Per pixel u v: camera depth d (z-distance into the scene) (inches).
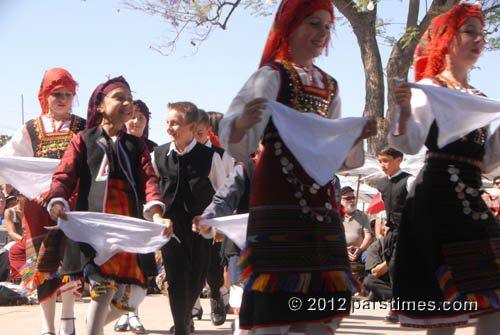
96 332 141.1
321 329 112.2
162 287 276.4
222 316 226.5
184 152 181.5
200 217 145.0
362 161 120.7
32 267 174.7
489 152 127.0
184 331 172.4
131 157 150.3
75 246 145.5
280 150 109.0
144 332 213.6
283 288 104.6
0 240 445.7
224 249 189.6
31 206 175.9
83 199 147.8
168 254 173.8
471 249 116.6
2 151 188.5
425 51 135.6
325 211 109.6
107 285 141.9
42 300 170.9
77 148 148.6
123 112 150.7
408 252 123.8
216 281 222.8
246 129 106.2
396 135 118.3
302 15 114.3
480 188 122.6
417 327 122.2
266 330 108.3
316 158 107.2
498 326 118.2
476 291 115.0
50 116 190.9
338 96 121.0
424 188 121.6
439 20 131.2
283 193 107.5
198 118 183.5
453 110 116.8
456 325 119.2
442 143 116.2
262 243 106.6
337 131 111.1
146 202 147.9
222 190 165.3
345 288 108.8
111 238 142.6
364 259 342.6
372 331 223.5
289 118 106.6
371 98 606.9
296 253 105.5
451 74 130.3
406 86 116.3
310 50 116.4
